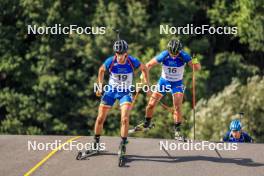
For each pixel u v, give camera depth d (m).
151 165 35.94
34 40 129.62
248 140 44.56
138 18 124.19
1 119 128.75
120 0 131.62
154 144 40.84
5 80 129.50
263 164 36.38
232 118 83.88
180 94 39.88
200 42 125.94
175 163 36.38
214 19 126.69
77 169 35.38
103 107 36.66
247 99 86.62
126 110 35.53
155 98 40.47
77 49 121.06
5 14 127.94
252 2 115.62
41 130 122.62
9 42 125.69
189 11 129.75
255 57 132.25
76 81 123.75
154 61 38.88
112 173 34.50
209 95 122.62
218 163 36.44
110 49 120.44
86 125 123.25
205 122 85.06
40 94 121.31
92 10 130.75
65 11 126.06
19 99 119.75
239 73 125.38
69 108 122.75
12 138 43.31
